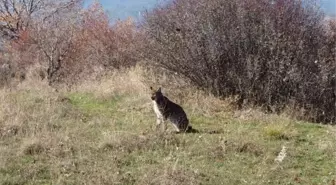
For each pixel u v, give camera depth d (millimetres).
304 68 12766
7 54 23469
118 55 18703
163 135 9117
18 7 29516
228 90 12922
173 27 13922
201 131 9945
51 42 19844
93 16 22266
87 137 9320
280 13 13016
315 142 9438
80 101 13219
